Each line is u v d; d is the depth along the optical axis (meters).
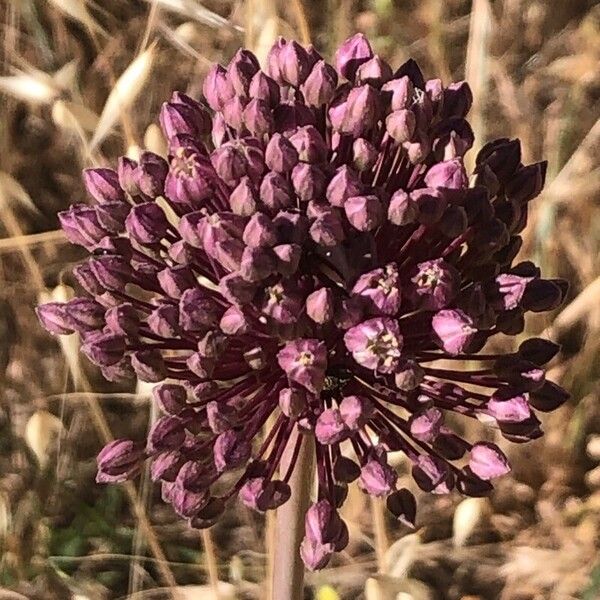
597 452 0.24
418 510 0.25
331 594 0.18
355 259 0.11
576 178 0.24
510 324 0.12
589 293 0.21
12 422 0.24
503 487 0.25
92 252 0.12
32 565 0.22
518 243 0.12
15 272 0.25
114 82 0.19
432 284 0.11
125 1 0.24
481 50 0.20
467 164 0.20
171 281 0.11
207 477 0.11
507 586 0.24
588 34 0.26
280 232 0.11
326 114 0.12
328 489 0.12
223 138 0.12
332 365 0.12
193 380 0.12
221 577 0.24
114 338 0.11
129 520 0.25
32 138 0.26
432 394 0.12
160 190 0.12
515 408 0.11
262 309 0.11
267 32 0.18
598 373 0.25
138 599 0.23
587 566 0.23
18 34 0.23
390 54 0.26
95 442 0.25
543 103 0.29
